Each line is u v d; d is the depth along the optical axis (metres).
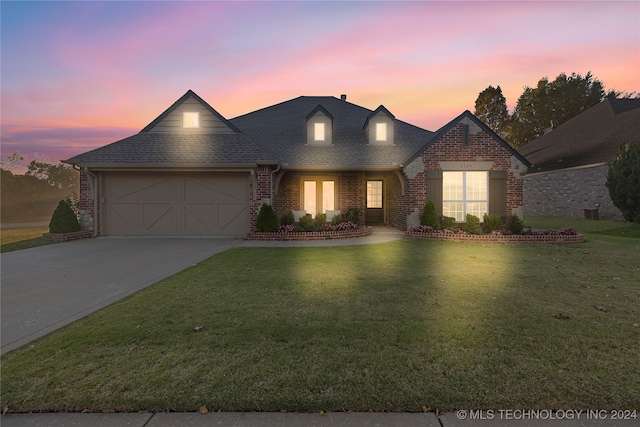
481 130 13.95
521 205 13.88
